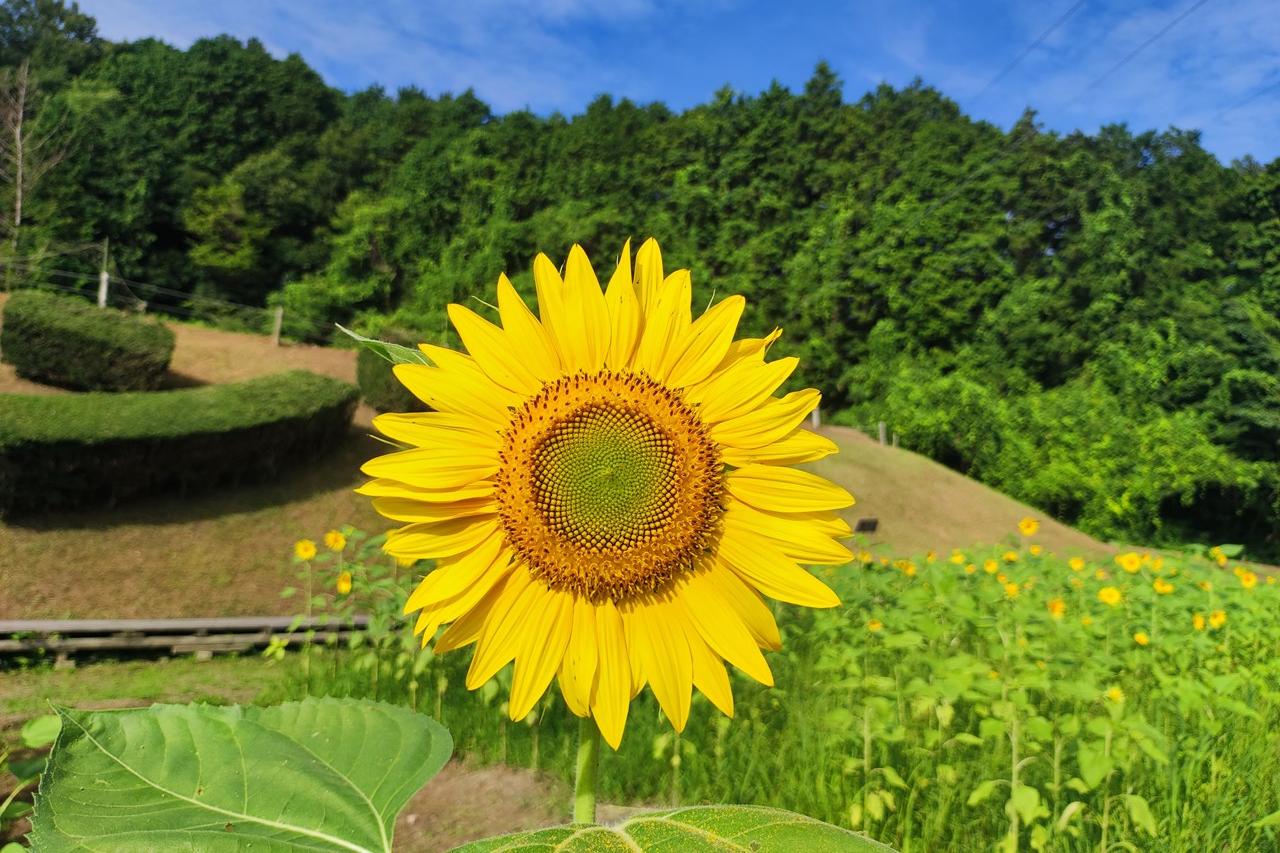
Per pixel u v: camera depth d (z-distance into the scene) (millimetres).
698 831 938
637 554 1434
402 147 51438
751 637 1453
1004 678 4477
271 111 49906
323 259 43156
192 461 13000
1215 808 3908
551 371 1503
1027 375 33844
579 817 1375
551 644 1438
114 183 39250
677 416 1472
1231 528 31656
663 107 50469
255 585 11539
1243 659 6051
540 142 43531
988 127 43594
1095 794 4238
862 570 6969
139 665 9125
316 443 14867
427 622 1444
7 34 55312
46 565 11000
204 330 22797
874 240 37156
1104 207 35469
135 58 50906
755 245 38594
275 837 1107
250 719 1254
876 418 32719
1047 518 21109
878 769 4062
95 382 15531
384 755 1231
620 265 1547
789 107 43906
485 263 35531
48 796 1111
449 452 1445
